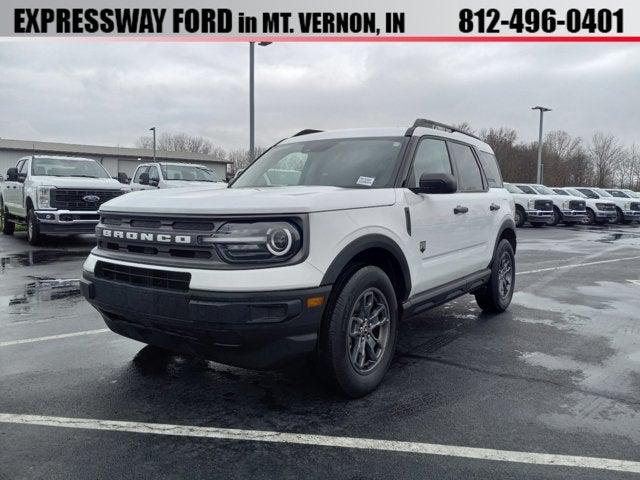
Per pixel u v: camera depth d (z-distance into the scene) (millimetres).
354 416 3525
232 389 3953
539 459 2990
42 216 11469
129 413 3535
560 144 69750
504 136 68438
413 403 3742
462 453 3051
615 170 69812
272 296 3211
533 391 3980
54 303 6605
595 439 3230
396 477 2807
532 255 12875
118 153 62156
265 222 3303
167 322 3383
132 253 3709
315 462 2943
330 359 3562
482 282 5812
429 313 6449
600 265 10984
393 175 4383
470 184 5672
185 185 14539
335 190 3910
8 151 55562
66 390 3904
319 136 5238
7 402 3689
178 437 3213
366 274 3748
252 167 5375
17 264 9703
